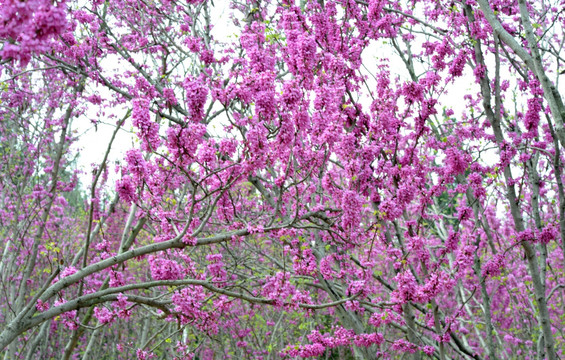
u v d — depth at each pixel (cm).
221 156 497
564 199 542
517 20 744
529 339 1051
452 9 639
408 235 555
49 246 573
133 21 900
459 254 531
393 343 583
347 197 500
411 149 560
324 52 619
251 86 450
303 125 453
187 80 423
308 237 703
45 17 214
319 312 1207
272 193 695
